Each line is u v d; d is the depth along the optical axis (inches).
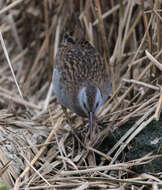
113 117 393.4
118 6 483.8
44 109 457.4
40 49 525.7
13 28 534.0
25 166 347.3
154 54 414.6
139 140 347.9
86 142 360.5
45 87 525.7
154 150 340.2
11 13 538.0
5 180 325.4
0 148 352.2
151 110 360.2
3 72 547.8
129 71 428.1
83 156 353.1
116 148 354.6
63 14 504.4
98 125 383.2
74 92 377.4
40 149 359.9
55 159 358.0
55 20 509.4
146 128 358.3
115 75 453.1
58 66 405.1
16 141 368.5
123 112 394.6
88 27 480.7
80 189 304.2
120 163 332.8
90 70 390.6
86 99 361.4
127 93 407.2
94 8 486.9
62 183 320.5
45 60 535.8
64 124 414.9
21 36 555.8
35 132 390.6
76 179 324.5
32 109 475.8
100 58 405.1
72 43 420.2
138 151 343.9
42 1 528.1
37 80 536.4
